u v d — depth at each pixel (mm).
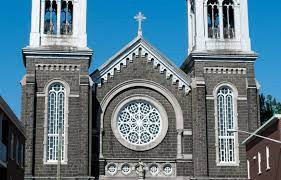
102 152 64000
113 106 65438
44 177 61719
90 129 62812
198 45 67375
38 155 62312
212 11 69438
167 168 64500
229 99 66438
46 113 63312
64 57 64688
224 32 68750
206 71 66562
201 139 64062
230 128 65500
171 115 65938
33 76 63562
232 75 66750
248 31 68500
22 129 60125
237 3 69562
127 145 64375
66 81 64312
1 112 49594
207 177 63375
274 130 52719
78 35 65938
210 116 65375
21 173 61844
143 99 65938
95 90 65438
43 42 65188
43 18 66188
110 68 66062
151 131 65438
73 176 61969
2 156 49500
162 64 66875
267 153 55312
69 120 63344
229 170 64250
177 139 65250
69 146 62719
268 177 54969
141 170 63625
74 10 66875
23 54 64562
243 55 66812
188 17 73750
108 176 63344
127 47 66688
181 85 66562
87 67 64688
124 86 65938
